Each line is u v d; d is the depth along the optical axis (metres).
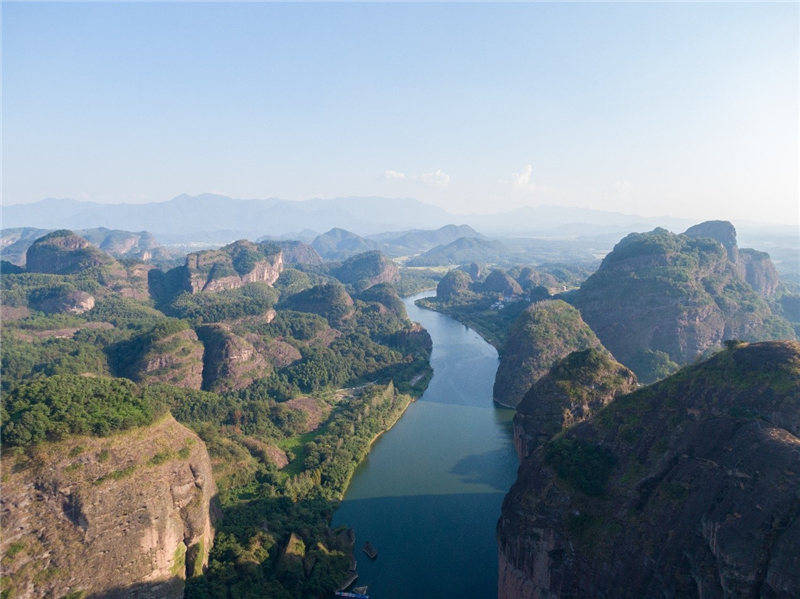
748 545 56.44
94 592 77.25
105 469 82.31
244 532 105.81
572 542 74.62
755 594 54.31
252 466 139.12
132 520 81.75
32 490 76.38
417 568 107.06
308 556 103.31
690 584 61.59
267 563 100.31
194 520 92.75
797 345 75.62
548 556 77.25
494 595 99.69
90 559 77.81
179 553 89.19
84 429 83.56
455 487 139.12
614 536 71.06
